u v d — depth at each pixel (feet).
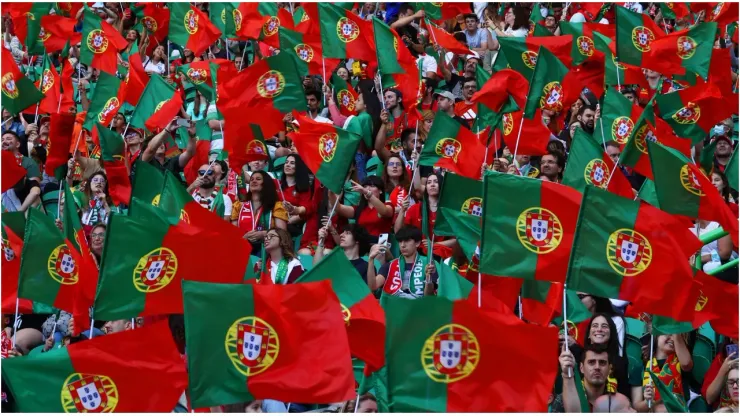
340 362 28.04
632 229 31.12
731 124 60.34
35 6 75.51
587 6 74.59
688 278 31.27
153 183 41.04
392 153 52.11
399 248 44.34
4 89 55.21
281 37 60.29
